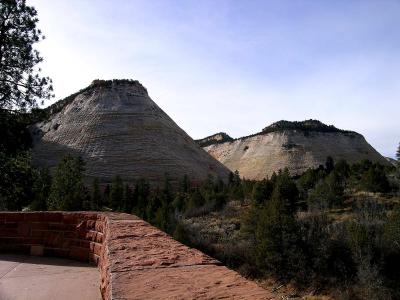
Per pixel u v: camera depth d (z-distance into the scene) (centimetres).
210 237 4378
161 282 239
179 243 381
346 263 3356
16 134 2388
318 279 3312
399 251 3319
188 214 5581
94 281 552
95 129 11256
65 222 736
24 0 2367
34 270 625
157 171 10356
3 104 2309
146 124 12012
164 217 4559
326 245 3466
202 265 286
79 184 4381
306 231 3800
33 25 2392
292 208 4872
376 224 3884
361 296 2966
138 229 474
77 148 10581
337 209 4866
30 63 2370
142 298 210
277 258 3494
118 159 10388
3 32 2328
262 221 3738
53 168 9525
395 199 4972
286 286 3378
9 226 777
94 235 667
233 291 215
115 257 316
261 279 3566
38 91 2386
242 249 3972
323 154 15925
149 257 313
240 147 18212
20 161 2473
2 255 746
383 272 3219
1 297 482
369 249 3269
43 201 4194
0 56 2319
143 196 6588
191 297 205
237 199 6041
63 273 603
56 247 739
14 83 2358
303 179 6341
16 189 2503
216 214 5400
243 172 16012
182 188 9519
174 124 13600
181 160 11294
